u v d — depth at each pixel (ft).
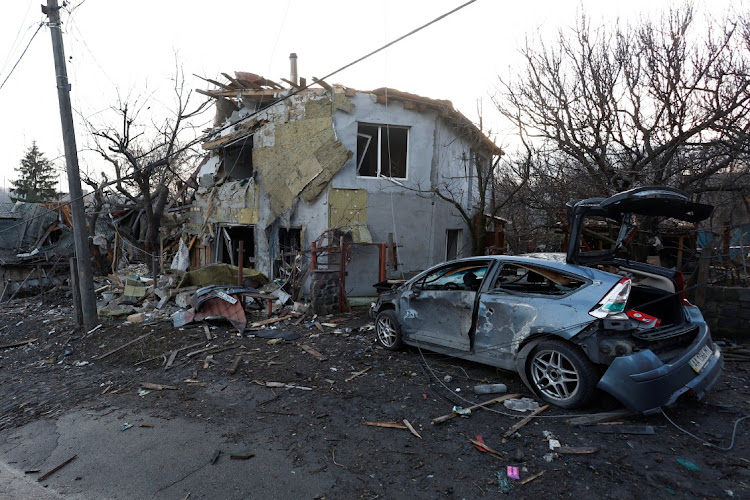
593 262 15.49
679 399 14.42
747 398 14.67
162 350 23.79
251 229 48.32
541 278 16.46
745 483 9.89
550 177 31.89
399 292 20.79
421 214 39.83
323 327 27.58
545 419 13.28
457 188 44.06
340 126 37.58
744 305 20.99
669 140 28.71
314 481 10.79
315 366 19.53
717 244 30.58
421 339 19.19
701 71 26.96
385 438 12.72
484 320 16.37
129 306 35.06
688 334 14.03
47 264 59.77
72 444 13.92
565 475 10.42
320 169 37.40
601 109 29.68
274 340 24.07
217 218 47.29
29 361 26.32
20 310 41.98
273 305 33.40
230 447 12.75
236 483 10.92
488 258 17.07
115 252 65.05
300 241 39.42
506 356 15.64
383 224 38.55
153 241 61.72
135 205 68.95
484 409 14.24
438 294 18.37
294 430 13.55
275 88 41.70
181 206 56.80
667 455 11.14
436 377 17.29
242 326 26.58
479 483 10.32
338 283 31.91
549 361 14.23
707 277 22.15
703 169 27.81
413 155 39.45
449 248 45.55
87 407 17.04
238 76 43.27
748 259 25.86
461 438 12.45
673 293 13.80
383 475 10.89
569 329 13.34
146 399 17.15
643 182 28.22
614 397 12.68
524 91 33.12
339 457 11.84
